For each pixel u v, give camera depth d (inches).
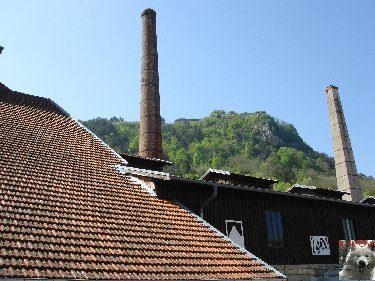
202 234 412.2
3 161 392.2
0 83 659.4
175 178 485.7
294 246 650.8
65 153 484.7
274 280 365.4
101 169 481.1
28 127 523.2
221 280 327.0
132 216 387.2
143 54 1101.1
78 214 345.4
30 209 321.1
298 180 3326.8
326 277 667.4
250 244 589.0
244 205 610.2
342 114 1290.6
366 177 3538.4
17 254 256.1
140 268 297.9
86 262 278.5
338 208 761.0
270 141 4685.0
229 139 4507.9
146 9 1162.6
